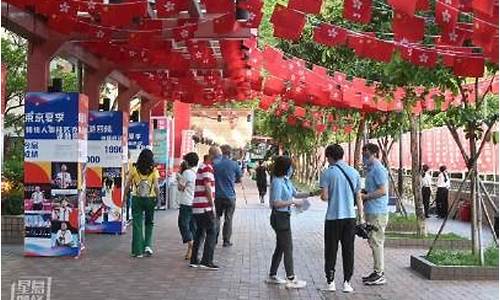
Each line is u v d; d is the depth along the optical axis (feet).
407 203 91.61
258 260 41.68
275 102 79.66
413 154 53.06
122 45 43.19
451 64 30.19
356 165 69.10
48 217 42.09
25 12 39.99
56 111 42.14
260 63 48.34
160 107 82.84
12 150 74.84
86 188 53.42
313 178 132.05
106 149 53.57
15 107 73.92
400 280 36.11
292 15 22.94
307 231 58.95
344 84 50.37
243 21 30.66
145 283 33.88
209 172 38.45
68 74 78.84
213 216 38.58
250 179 186.80
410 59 29.76
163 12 28.30
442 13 22.35
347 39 29.14
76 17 34.27
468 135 39.06
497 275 36.19
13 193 48.96
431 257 38.96
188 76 61.87
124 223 54.65
